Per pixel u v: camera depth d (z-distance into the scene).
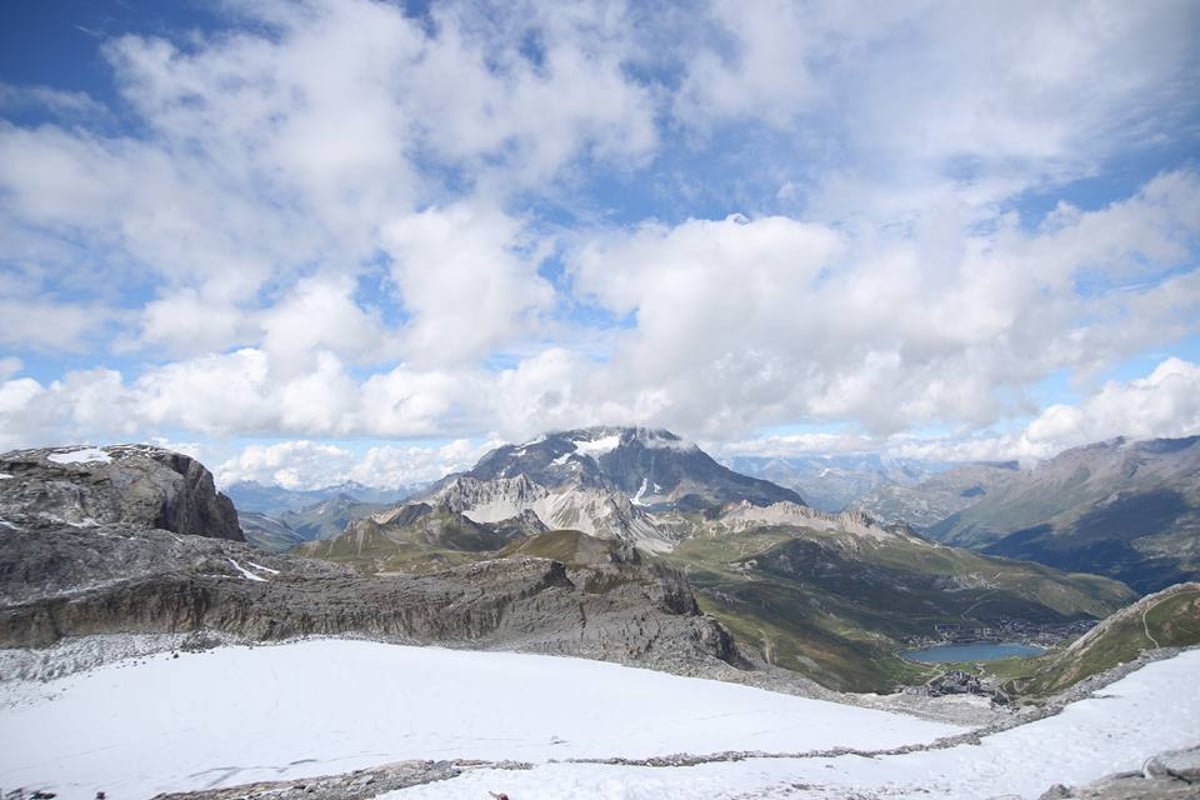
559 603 107.62
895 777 39.44
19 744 52.75
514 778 36.59
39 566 83.25
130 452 128.38
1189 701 49.38
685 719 61.38
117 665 70.69
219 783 44.62
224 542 108.12
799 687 84.69
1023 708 71.75
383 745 52.16
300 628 86.88
